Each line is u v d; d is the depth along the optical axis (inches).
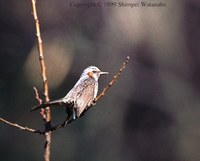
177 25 722.8
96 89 306.0
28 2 763.4
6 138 733.3
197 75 742.5
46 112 235.5
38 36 239.3
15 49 754.8
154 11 700.0
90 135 723.4
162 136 732.0
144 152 733.9
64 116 720.3
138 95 735.1
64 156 716.0
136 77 733.9
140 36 709.3
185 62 739.4
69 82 714.8
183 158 724.7
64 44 719.1
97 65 723.4
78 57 719.1
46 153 233.1
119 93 730.8
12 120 741.9
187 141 731.4
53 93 706.2
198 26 731.4
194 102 742.5
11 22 761.0
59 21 726.5
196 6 734.5
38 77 725.3
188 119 739.4
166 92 738.8
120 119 733.3
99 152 722.2
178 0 719.1
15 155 732.7
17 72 743.1
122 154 733.3
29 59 732.7
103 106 729.0
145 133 738.2
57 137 716.7
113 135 727.1
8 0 759.7
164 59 734.5
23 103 739.4
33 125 743.1
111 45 716.7
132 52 722.8
